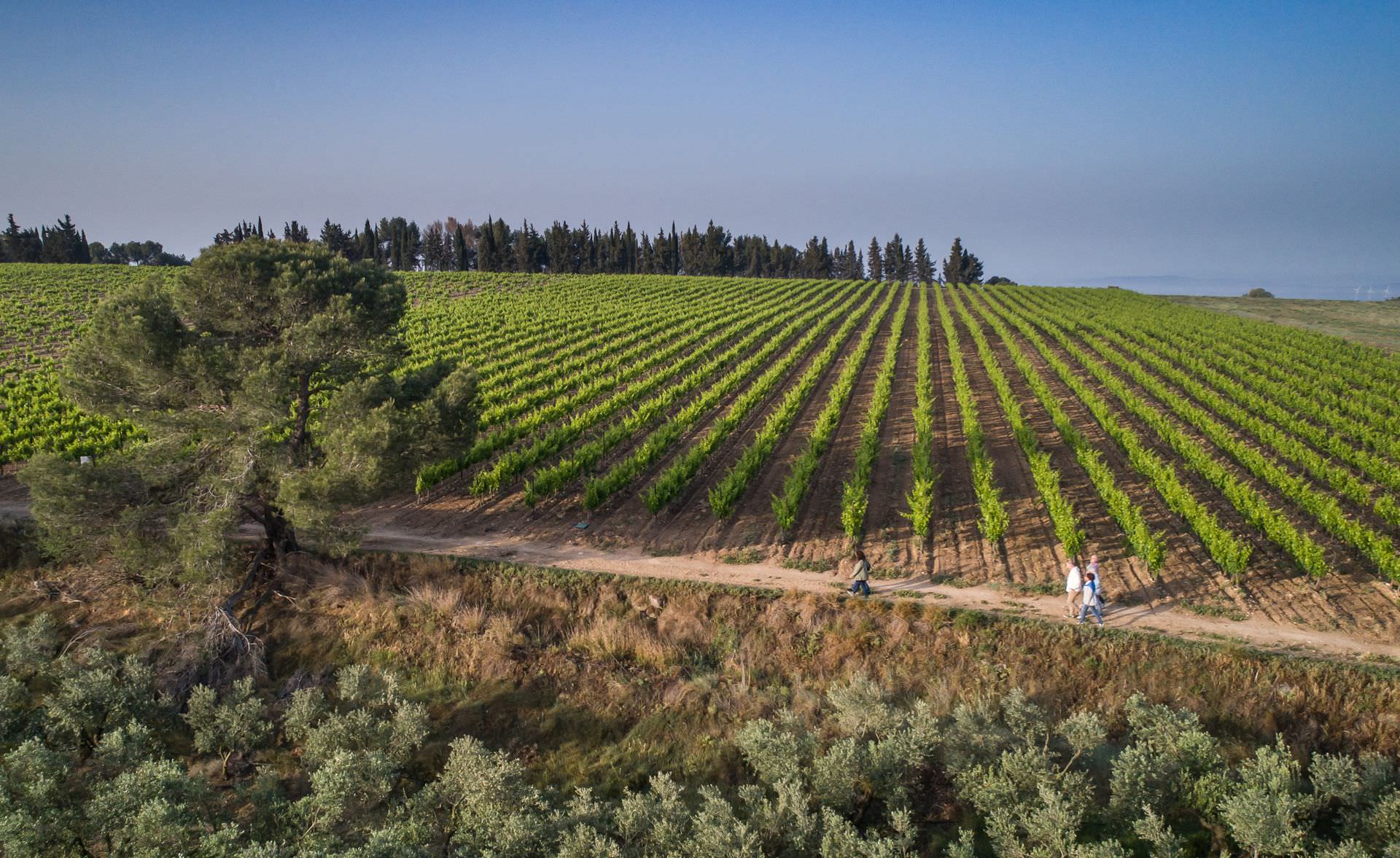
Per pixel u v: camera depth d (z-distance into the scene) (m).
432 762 16.03
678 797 14.15
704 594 19.39
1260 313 81.94
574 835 12.02
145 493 18.14
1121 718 15.66
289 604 20.06
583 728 16.89
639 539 23.20
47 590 20.64
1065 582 19.72
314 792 14.52
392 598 19.91
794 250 176.12
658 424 37.66
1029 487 27.64
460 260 133.00
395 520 24.62
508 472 26.69
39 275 85.19
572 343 60.19
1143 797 12.73
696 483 28.84
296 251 18.31
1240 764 14.01
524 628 19.27
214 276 16.89
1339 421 34.50
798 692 17.05
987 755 13.94
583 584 20.11
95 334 16.78
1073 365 52.34
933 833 13.31
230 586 19.19
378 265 19.81
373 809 14.20
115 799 12.20
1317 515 23.44
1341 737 14.74
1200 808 12.71
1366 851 11.81
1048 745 14.67
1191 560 20.97
